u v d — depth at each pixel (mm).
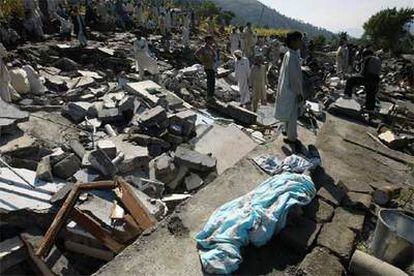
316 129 8883
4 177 5641
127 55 16047
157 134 8242
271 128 10125
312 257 4254
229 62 16891
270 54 20062
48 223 5105
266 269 4086
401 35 36531
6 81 8977
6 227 4938
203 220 4738
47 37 17500
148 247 4242
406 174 6957
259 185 5215
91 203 5363
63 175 6078
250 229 4273
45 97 10062
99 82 12273
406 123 10125
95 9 23156
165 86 12328
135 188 6000
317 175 6062
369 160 7324
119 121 8984
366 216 5363
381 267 4148
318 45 31375
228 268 3883
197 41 24656
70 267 4664
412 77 19391
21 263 4371
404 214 4805
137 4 26156
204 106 11180
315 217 4977
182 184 7195
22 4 18078
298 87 6371
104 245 4773
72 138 7875
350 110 10047
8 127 7070
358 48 20156
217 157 8023
